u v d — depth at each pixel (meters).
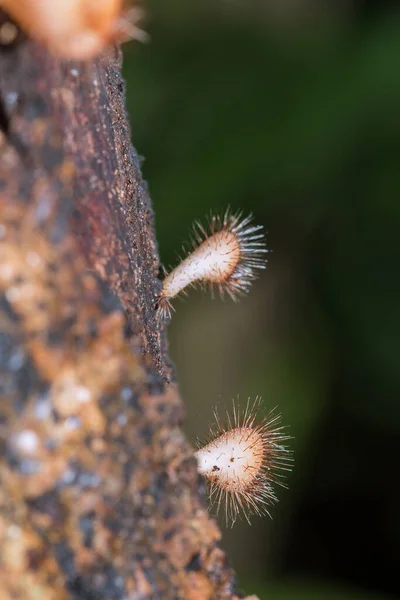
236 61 0.84
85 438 0.26
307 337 0.92
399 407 0.89
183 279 0.33
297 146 0.80
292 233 0.86
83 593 0.26
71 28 0.25
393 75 0.80
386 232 0.84
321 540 0.92
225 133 0.82
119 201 0.29
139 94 0.83
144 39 0.26
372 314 0.88
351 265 0.88
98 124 0.28
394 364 0.88
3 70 0.26
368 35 0.83
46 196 0.26
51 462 0.26
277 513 0.91
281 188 0.81
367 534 0.92
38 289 0.26
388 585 0.91
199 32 0.85
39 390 0.26
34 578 0.26
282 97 0.82
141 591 0.26
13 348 0.26
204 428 0.91
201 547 0.27
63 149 0.27
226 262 0.33
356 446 0.91
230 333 0.94
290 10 0.85
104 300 0.26
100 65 0.29
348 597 0.85
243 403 0.91
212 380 0.93
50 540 0.26
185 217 0.79
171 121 0.82
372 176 0.81
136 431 0.26
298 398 0.92
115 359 0.26
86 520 0.26
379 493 0.92
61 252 0.26
